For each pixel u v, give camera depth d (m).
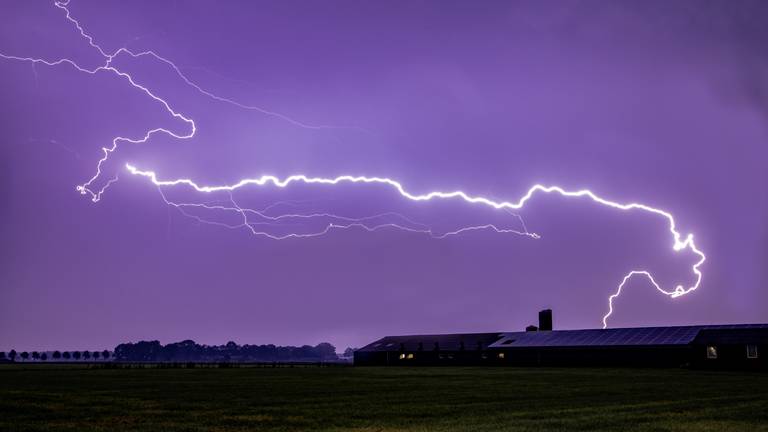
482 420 19.72
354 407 23.58
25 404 24.61
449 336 91.69
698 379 41.84
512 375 49.41
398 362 90.25
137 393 30.25
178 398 27.50
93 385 36.53
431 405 24.30
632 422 19.14
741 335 62.31
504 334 86.62
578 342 73.69
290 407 23.61
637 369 61.44
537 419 19.97
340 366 84.88
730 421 19.33
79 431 17.44
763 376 46.12
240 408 23.28
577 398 27.11
